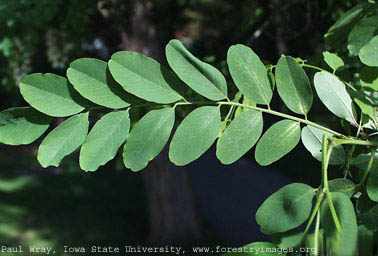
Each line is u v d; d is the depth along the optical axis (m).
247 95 0.38
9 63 2.24
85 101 0.37
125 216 2.97
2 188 3.58
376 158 0.41
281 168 3.87
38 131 0.36
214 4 1.86
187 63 0.37
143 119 0.36
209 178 3.97
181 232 2.59
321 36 1.00
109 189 3.54
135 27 2.06
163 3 2.08
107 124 0.36
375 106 0.42
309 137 0.41
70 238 2.61
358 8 0.49
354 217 0.31
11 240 2.57
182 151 0.36
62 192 3.47
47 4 1.99
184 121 0.37
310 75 0.52
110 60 0.36
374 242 0.34
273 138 0.38
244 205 3.22
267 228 0.32
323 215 0.31
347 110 0.41
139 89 0.36
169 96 0.37
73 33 2.06
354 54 0.44
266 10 1.17
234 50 0.38
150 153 0.36
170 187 2.58
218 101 0.38
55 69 2.29
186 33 2.04
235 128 0.37
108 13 2.03
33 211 3.05
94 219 2.92
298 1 1.07
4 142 0.36
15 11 2.03
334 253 0.30
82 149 0.36
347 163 0.41
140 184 3.69
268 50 1.15
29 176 3.92
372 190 0.35
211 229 2.75
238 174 3.99
